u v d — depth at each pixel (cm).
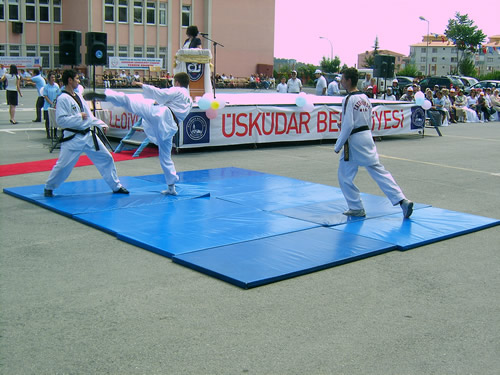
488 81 3706
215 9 5412
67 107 735
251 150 1316
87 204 723
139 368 331
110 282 468
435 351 359
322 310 420
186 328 385
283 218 673
